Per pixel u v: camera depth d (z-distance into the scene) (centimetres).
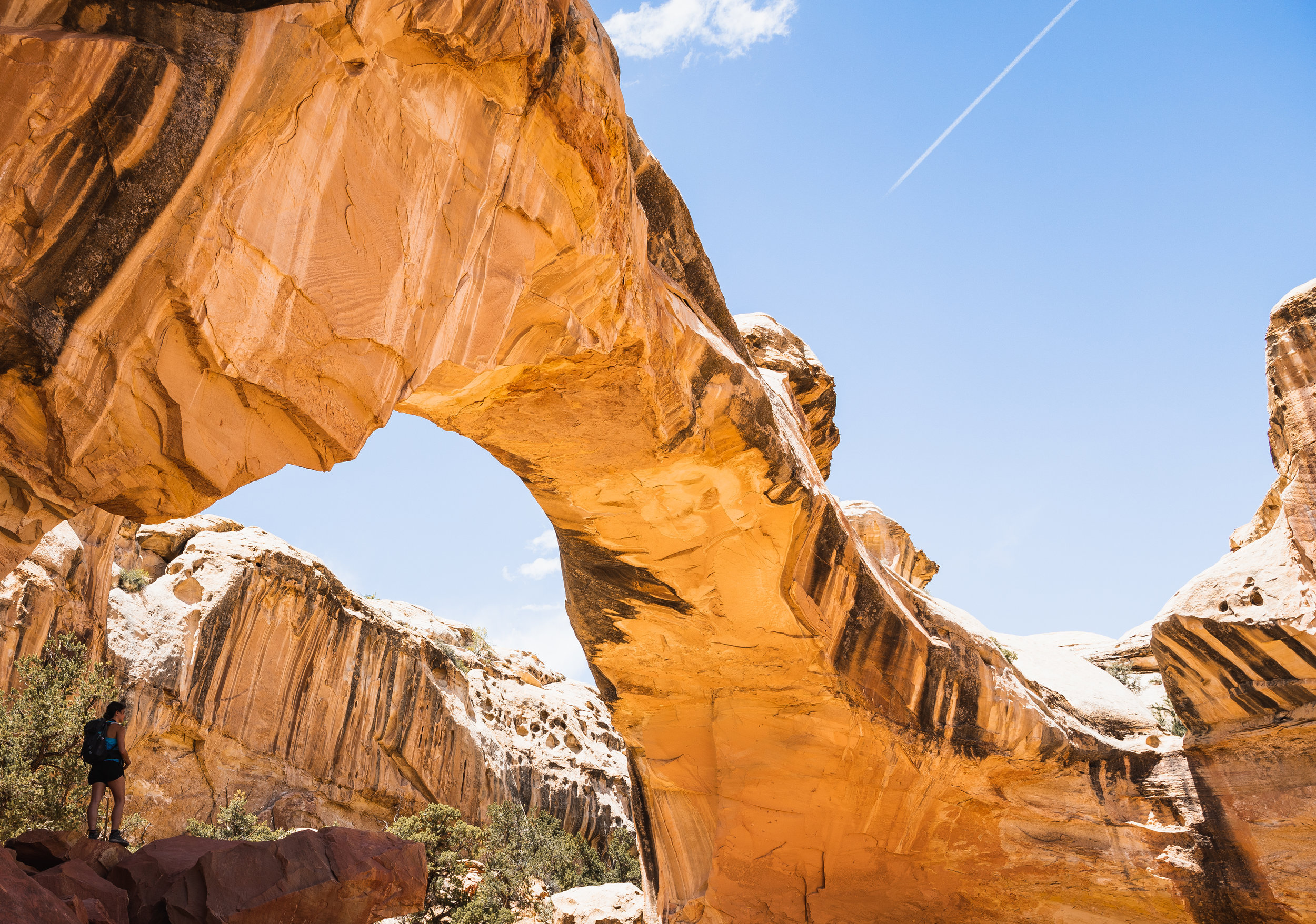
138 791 2306
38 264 372
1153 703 2217
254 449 490
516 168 651
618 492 1142
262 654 2756
